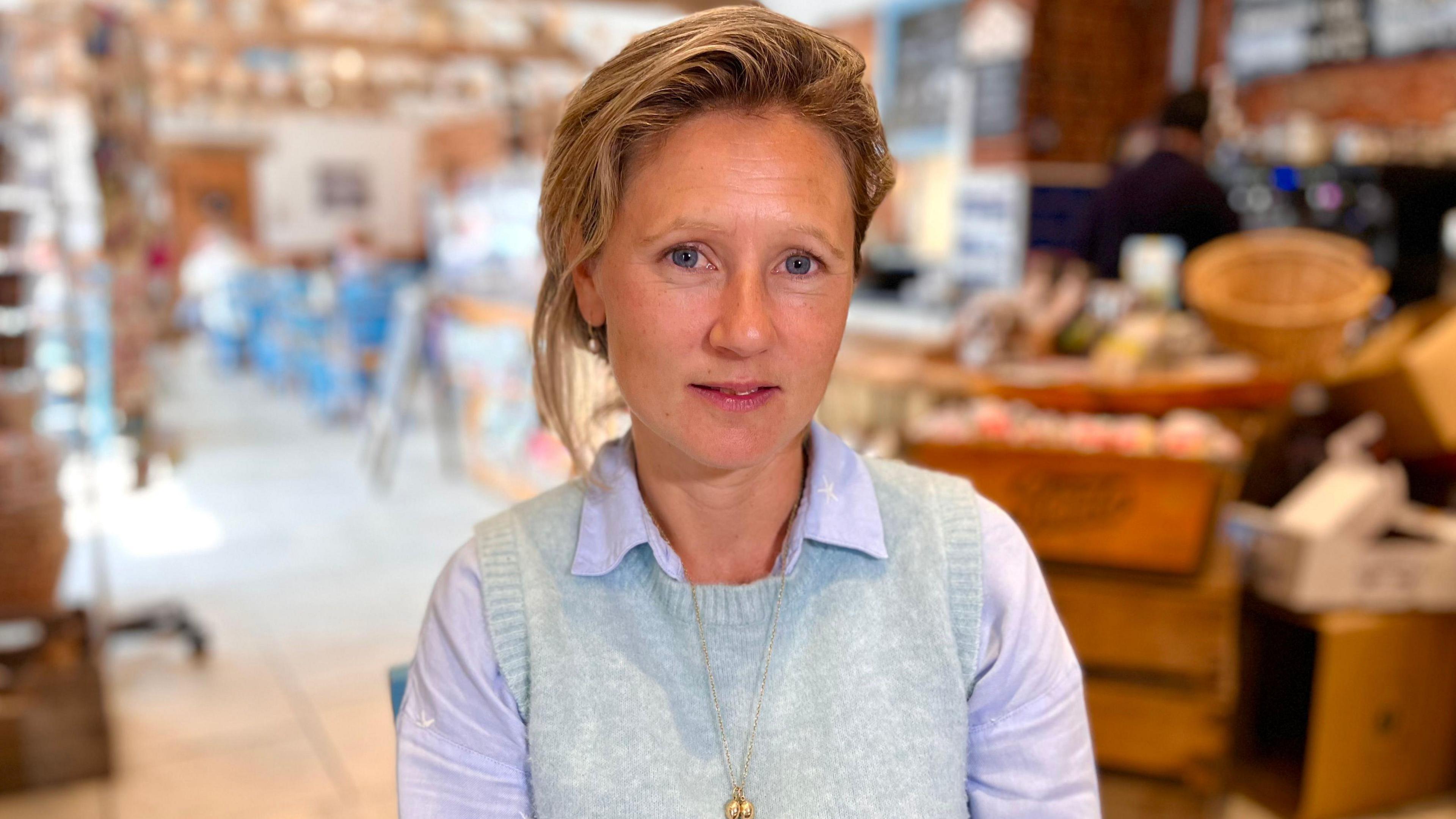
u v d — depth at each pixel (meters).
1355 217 3.46
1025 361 2.72
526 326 4.74
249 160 13.94
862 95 0.78
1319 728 2.27
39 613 2.79
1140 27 5.38
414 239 15.19
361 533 4.70
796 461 0.91
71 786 2.60
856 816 0.81
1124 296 2.82
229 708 3.02
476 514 4.99
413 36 7.02
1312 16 4.35
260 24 6.43
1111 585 2.09
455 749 0.87
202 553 4.41
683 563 0.91
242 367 9.88
